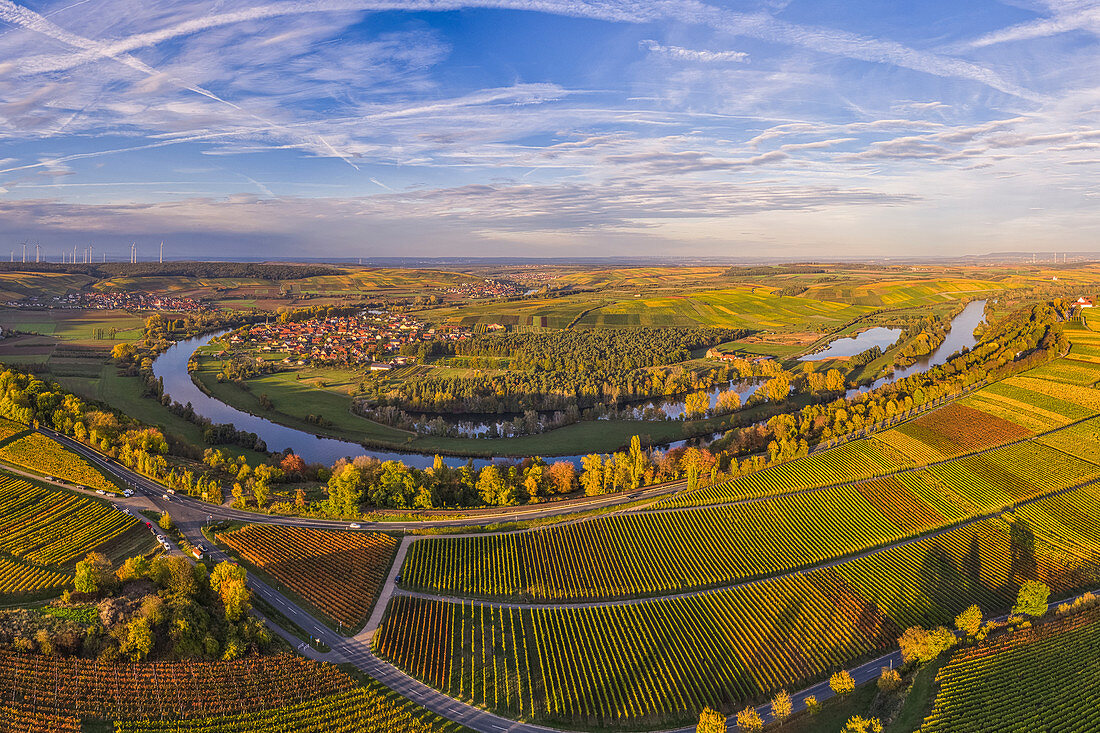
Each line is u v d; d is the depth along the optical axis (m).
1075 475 198.88
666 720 108.69
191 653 113.25
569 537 164.38
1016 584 147.25
